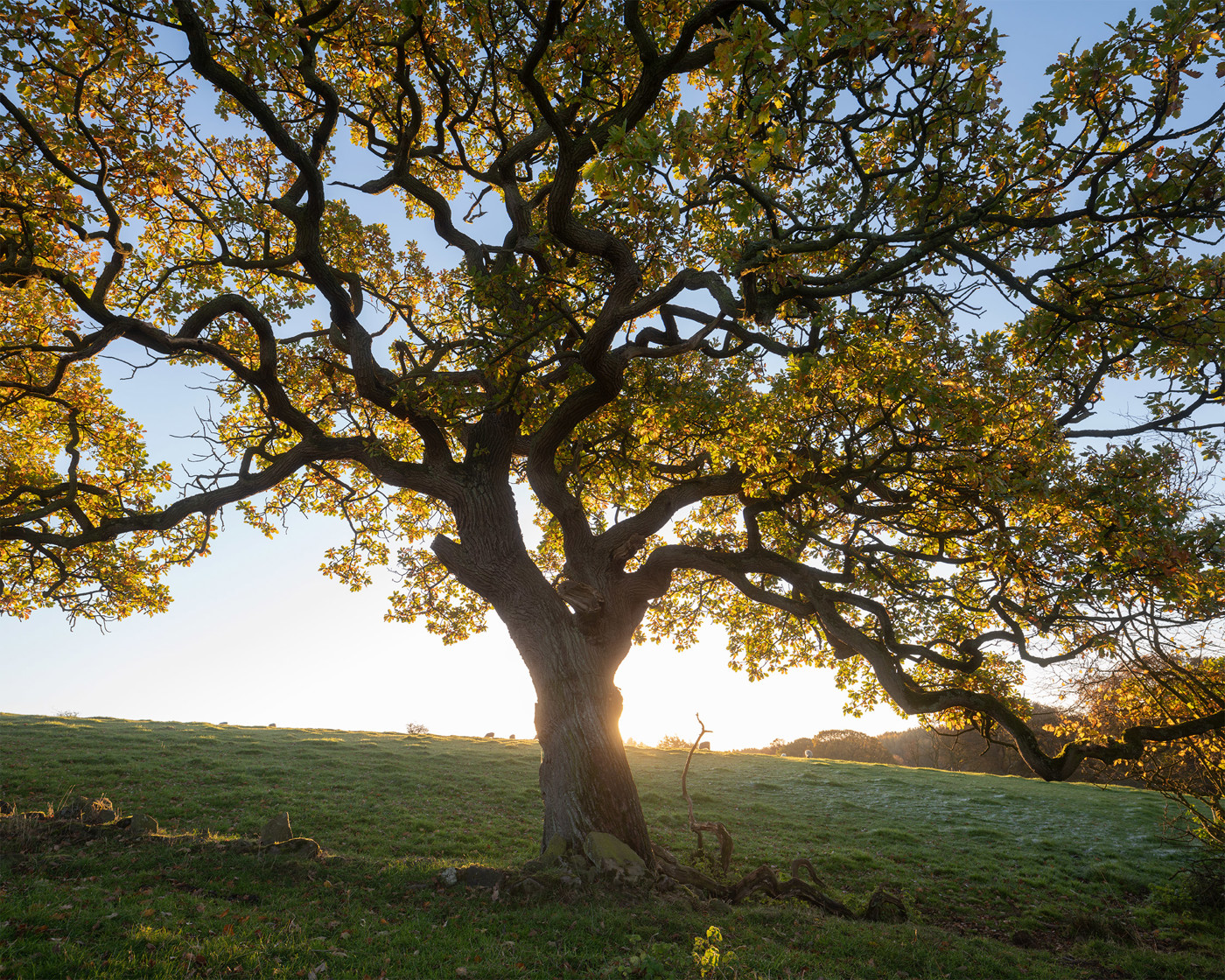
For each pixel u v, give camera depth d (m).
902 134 10.81
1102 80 8.62
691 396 13.72
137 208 13.59
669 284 10.51
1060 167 10.17
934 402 9.78
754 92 6.95
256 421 16.67
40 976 5.99
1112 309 10.58
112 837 10.50
